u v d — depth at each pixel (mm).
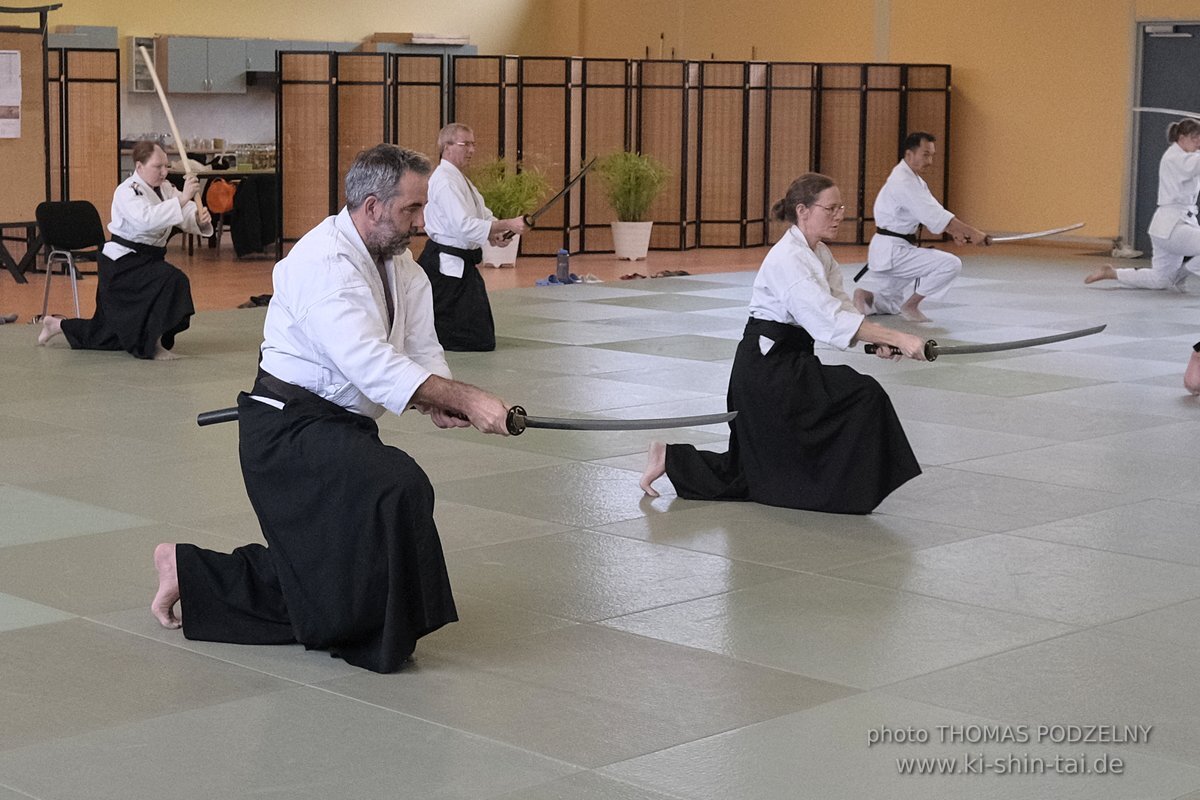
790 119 18859
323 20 20781
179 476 6664
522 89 17359
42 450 7172
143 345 9898
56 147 14781
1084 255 18078
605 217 18172
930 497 6434
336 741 3746
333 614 4230
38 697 4035
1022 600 4996
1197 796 3473
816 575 5266
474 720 3895
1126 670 4324
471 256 10438
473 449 7344
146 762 3605
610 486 6594
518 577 5211
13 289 13883
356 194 4215
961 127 19641
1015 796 3465
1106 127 18391
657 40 22203
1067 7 18562
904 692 4129
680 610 4855
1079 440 7656
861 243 19031
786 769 3604
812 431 6117
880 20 20109
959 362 10203
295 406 4266
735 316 12484
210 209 16422
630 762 3635
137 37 19016
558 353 10430
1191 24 17594
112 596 4945
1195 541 5758
